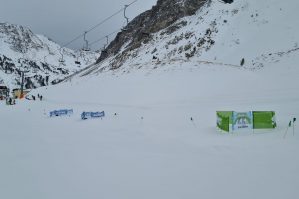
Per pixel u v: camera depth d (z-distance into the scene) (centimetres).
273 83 4403
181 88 4541
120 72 7906
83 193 926
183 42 9494
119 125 2408
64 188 976
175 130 2017
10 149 1591
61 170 1181
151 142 1686
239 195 863
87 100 5294
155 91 4625
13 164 1284
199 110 2827
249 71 5216
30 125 2675
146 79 5447
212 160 1239
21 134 2128
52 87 8800
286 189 884
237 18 9375
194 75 5022
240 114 1862
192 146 1532
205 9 11162
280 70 5288
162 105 3675
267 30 8012
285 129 1711
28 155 1446
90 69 14650
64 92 6912
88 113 3016
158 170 1139
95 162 1288
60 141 1811
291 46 6662
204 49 8631
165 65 6203
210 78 4762
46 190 961
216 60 7669
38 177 1099
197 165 1180
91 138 1889
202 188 931
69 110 3562
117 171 1145
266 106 2650
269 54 6688
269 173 1027
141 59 9994
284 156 1212
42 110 4322
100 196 898
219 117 1931
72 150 1538
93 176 1093
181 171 1112
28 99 7012
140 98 4447
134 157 1350
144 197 880
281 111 2297
